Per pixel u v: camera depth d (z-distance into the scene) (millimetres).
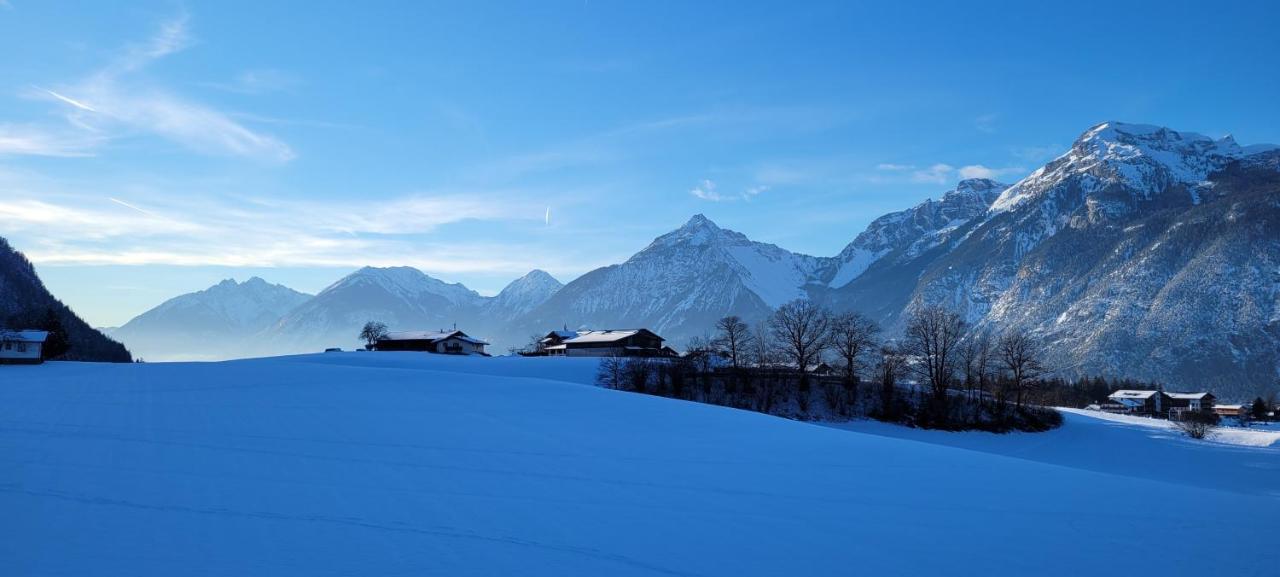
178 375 83688
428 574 18297
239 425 41781
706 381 115500
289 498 25109
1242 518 27562
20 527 20875
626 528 23156
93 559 18469
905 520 25500
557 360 151750
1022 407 122938
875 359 130750
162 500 24266
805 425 51656
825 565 20453
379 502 25031
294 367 103250
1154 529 25594
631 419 50781
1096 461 92312
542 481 29375
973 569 20734
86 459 30547
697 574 19328
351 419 45656
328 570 18266
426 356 162375
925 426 108500
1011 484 32469
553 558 19984
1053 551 22656
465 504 25234
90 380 75062
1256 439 113062
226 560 18703
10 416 43344
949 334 131875
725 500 27406
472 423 45750
